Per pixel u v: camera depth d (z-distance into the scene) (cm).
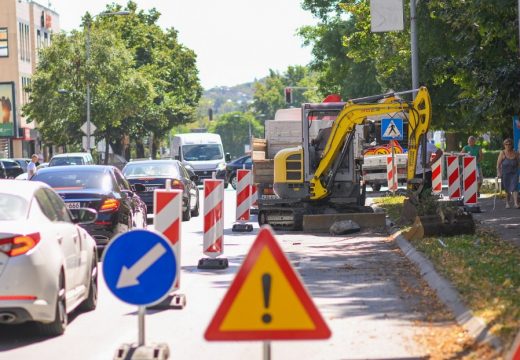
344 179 3572
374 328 1492
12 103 12225
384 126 4331
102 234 2562
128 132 10912
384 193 5731
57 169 2708
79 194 2577
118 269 1198
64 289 1505
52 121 9606
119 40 10006
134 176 4138
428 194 2869
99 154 10400
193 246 2958
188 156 8362
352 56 6153
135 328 1555
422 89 3356
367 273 2178
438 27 4712
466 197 3744
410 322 1533
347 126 3441
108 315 1689
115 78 9562
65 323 1523
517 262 2042
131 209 2766
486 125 4228
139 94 9688
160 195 1722
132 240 1198
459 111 4044
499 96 3556
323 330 933
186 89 13338
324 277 2125
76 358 1330
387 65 5788
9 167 7888
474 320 1423
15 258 1402
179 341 1441
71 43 9506
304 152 3556
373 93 7988
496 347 1226
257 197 3872
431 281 1934
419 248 2462
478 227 2997
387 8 3850
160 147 15925
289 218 3491
